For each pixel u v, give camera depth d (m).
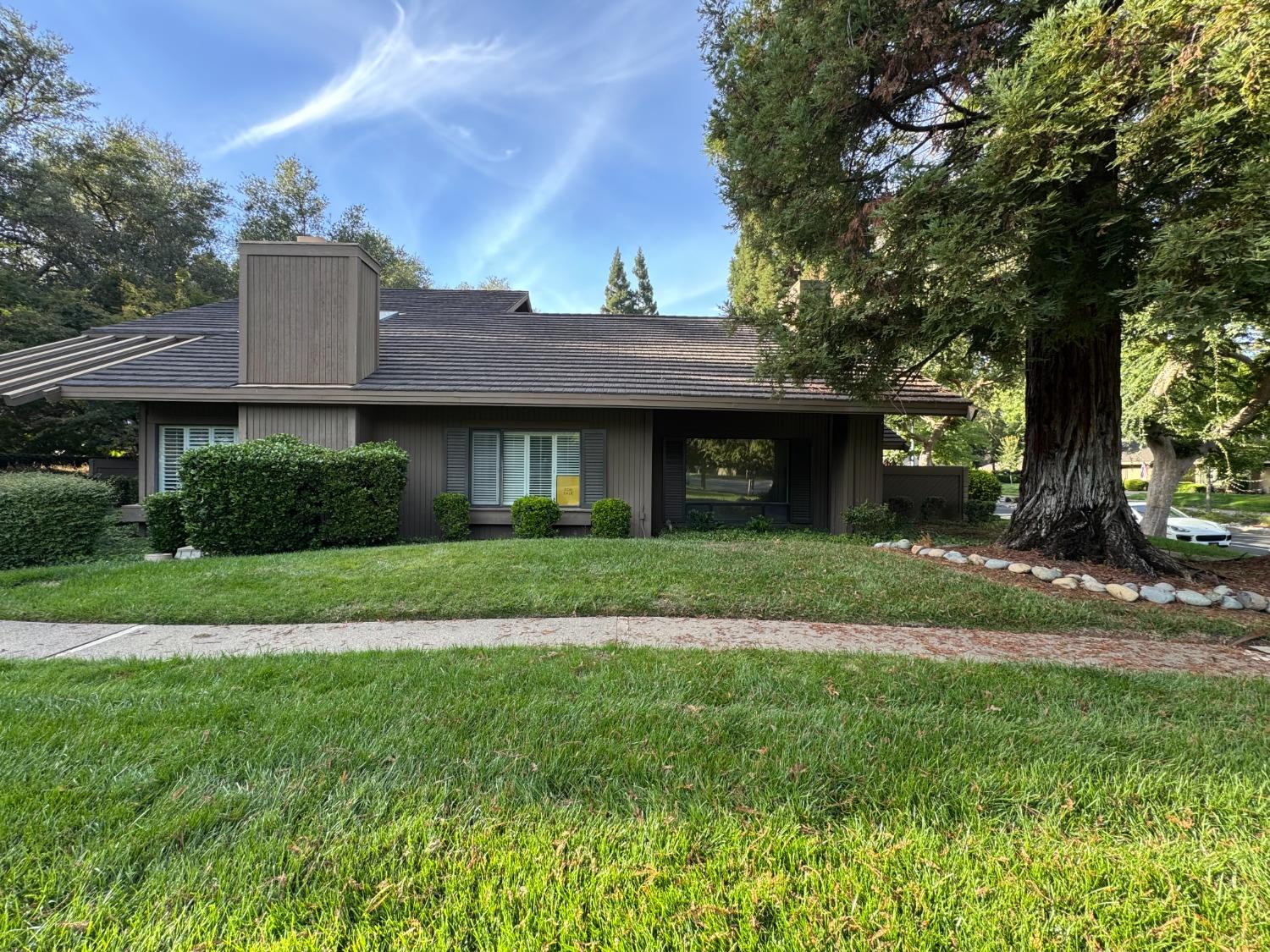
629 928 1.70
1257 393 11.60
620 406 10.22
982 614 5.51
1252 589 6.60
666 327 14.20
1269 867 1.97
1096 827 2.19
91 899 1.77
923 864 1.97
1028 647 4.67
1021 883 1.88
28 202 18.78
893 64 6.25
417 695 3.33
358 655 4.14
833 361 7.54
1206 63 4.33
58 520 7.70
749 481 12.53
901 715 3.13
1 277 16.64
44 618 5.27
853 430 11.16
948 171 6.14
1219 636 5.05
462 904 1.78
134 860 1.93
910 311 6.98
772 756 2.66
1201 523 15.53
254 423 10.14
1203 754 2.76
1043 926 1.72
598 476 10.96
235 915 1.72
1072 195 5.83
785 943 1.66
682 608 5.55
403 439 10.84
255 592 5.90
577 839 2.07
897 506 13.89
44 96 20.12
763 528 11.38
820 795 2.37
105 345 11.91
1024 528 7.92
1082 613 5.52
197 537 8.24
